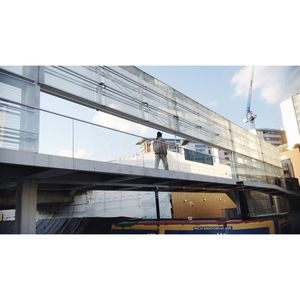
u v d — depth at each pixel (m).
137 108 7.77
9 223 8.13
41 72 5.59
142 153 6.66
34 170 4.56
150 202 10.63
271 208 12.30
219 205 11.88
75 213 9.65
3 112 4.59
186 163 7.98
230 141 11.07
